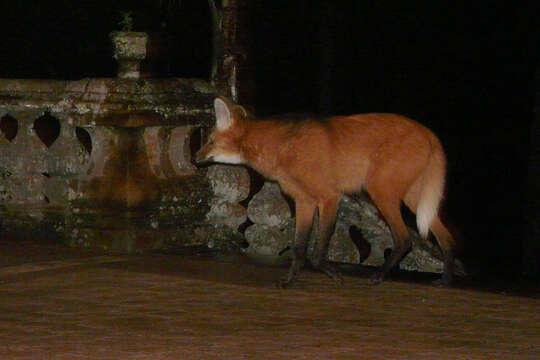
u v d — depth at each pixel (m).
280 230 13.61
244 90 19.14
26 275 11.62
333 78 23.89
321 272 12.16
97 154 13.50
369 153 11.45
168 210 13.59
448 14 23.70
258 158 11.69
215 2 19.08
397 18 23.95
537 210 14.66
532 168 14.77
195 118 13.70
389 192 11.41
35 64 26.02
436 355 8.16
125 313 9.67
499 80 23.42
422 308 10.10
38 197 14.35
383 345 8.47
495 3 23.25
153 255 13.16
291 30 24.22
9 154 14.47
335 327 9.15
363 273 12.23
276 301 10.35
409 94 24.20
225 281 11.44
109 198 13.39
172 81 13.74
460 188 23.42
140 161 13.40
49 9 25.70
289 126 11.58
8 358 7.94
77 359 7.91
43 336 8.69
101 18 25.56
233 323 9.27
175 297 10.48
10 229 14.46
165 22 23.77
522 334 8.97
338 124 11.52
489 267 16.92
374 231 13.40
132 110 13.18
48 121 16.17
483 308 10.12
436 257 13.37
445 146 23.83
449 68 23.86
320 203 11.48
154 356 8.02
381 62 24.19
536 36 22.75
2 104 14.03
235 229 14.03
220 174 13.93
